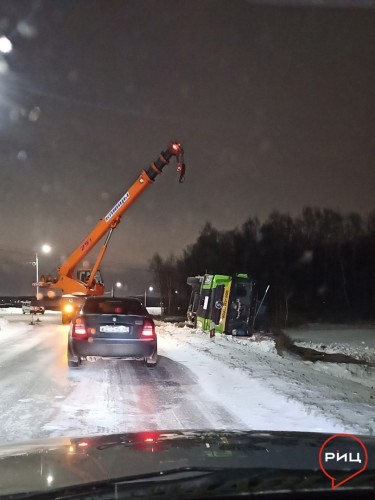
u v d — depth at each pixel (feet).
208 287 82.79
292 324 155.84
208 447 11.70
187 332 75.20
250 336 73.97
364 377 49.26
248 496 8.99
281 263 217.97
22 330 81.56
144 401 26.76
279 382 31.35
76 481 9.50
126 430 21.13
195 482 9.40
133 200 84.64
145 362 38.29
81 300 92.17
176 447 11.71
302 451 11.34
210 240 260.42
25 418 23.12
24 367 38.70
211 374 35.45
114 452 11.31
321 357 68.59
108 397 27.78
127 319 36.19
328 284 212.84
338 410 23.80
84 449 11.64
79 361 36.88
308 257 215.72
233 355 45.14
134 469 10.09
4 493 9.02
